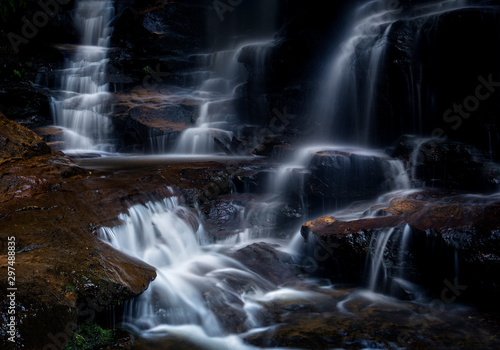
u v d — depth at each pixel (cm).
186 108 1166
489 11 659
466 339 381
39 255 371
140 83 1362
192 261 552
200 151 1061
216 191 717
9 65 1244
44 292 316
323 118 971
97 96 1240
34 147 621
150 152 1076
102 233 471
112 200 530
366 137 861
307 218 710
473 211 474
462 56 700
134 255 468
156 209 581
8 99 1113
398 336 389
